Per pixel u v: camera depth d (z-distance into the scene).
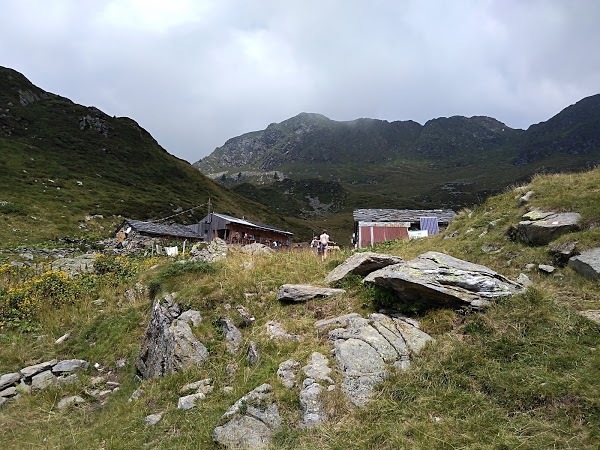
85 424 7.69
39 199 49.44
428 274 8.34
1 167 55.91
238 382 7.32
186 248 30.30
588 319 6.79
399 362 6.76
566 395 5.27
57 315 13.27
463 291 7.91
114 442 6.55
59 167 65.19
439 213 33.19
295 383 6.67
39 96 93.81
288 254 14.95
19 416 8.10
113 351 11.01
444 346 6.89
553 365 5.89
